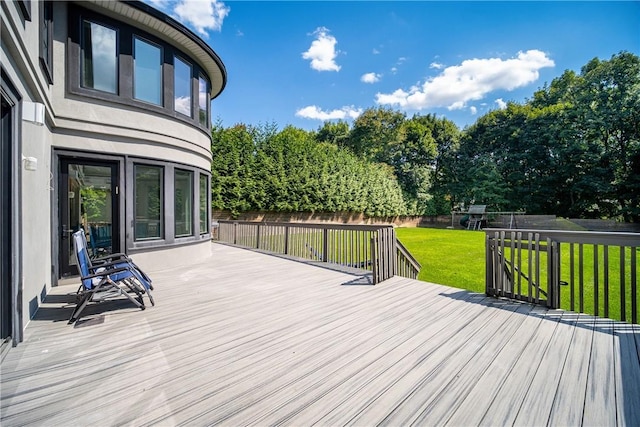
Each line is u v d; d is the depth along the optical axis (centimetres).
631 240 327
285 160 1653
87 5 551
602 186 2141
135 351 275
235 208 1462
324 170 1850
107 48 583
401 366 246
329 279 563
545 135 2405
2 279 282
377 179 2344
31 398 205
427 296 447
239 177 1465
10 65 270
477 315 365
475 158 2977
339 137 3553
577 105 2297
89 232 570
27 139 347
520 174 2592
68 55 536
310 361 256
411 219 2798
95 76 571
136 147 620
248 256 852
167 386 219
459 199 3017
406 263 642
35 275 382
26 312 337
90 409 194
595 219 2186
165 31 645
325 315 370
